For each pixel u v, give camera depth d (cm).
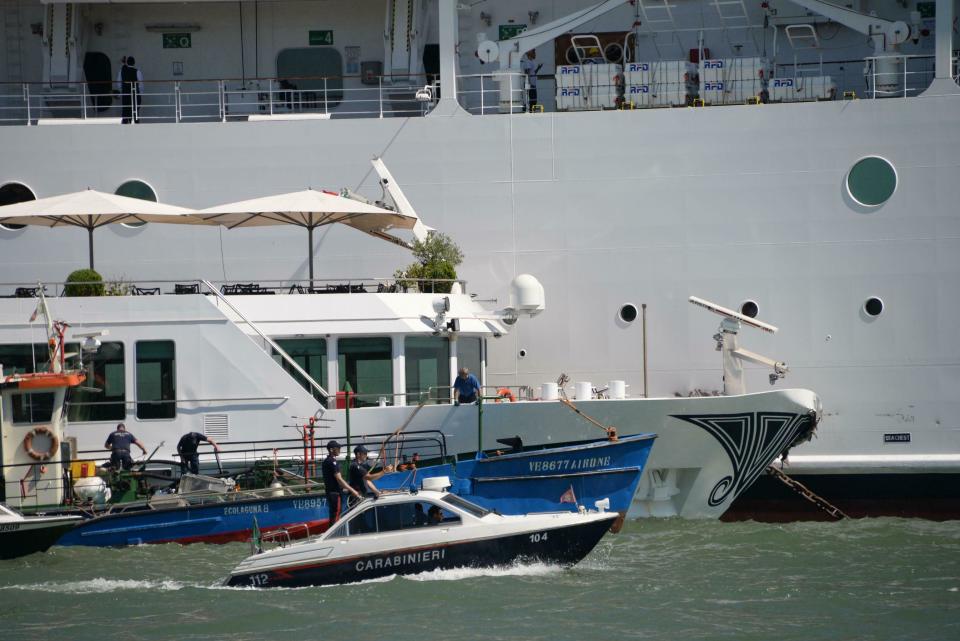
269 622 6109
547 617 6103
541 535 6738
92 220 8912
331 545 6706
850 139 9169
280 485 7844
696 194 9275
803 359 9119
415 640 5816
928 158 9100
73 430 8288
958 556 7394
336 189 9531
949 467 8744
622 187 9331
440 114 9494
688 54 10481
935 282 9062
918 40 10200
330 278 9506
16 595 6612
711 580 6788
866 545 7681
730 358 8544
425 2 10681
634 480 7744
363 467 7269
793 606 6303
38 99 10625
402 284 8931
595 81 9550
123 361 8362
